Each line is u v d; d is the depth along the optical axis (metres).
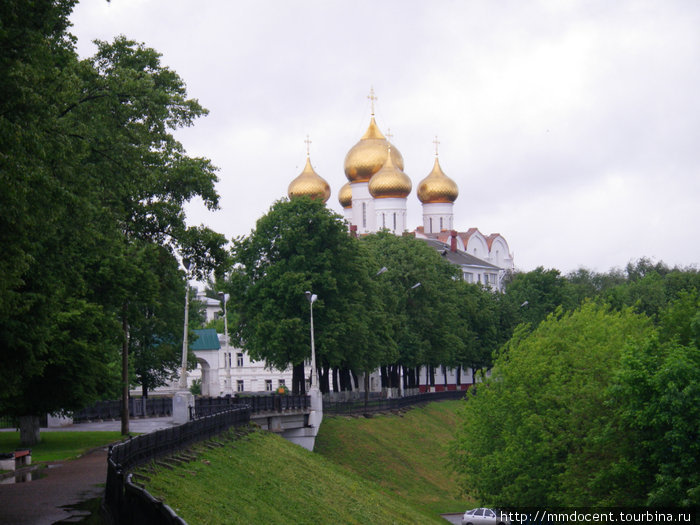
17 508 29.05
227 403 68.75
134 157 44.78
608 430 43.72
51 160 31.73
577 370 51.56
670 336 49.44
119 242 46.50
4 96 27.59
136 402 81.75
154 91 47.44
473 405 61.78
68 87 33.12
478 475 58.91
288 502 43.59
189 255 58.09
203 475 38.91
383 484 74.94
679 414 39.88
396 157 191.25
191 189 56.03
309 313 84.00
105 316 51.38
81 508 28.97
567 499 46.25
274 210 87.81
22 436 53.94
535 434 50.91
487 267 193.50
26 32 28.53
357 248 88.62
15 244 29.22
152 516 20.42
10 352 36.81
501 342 137.62
